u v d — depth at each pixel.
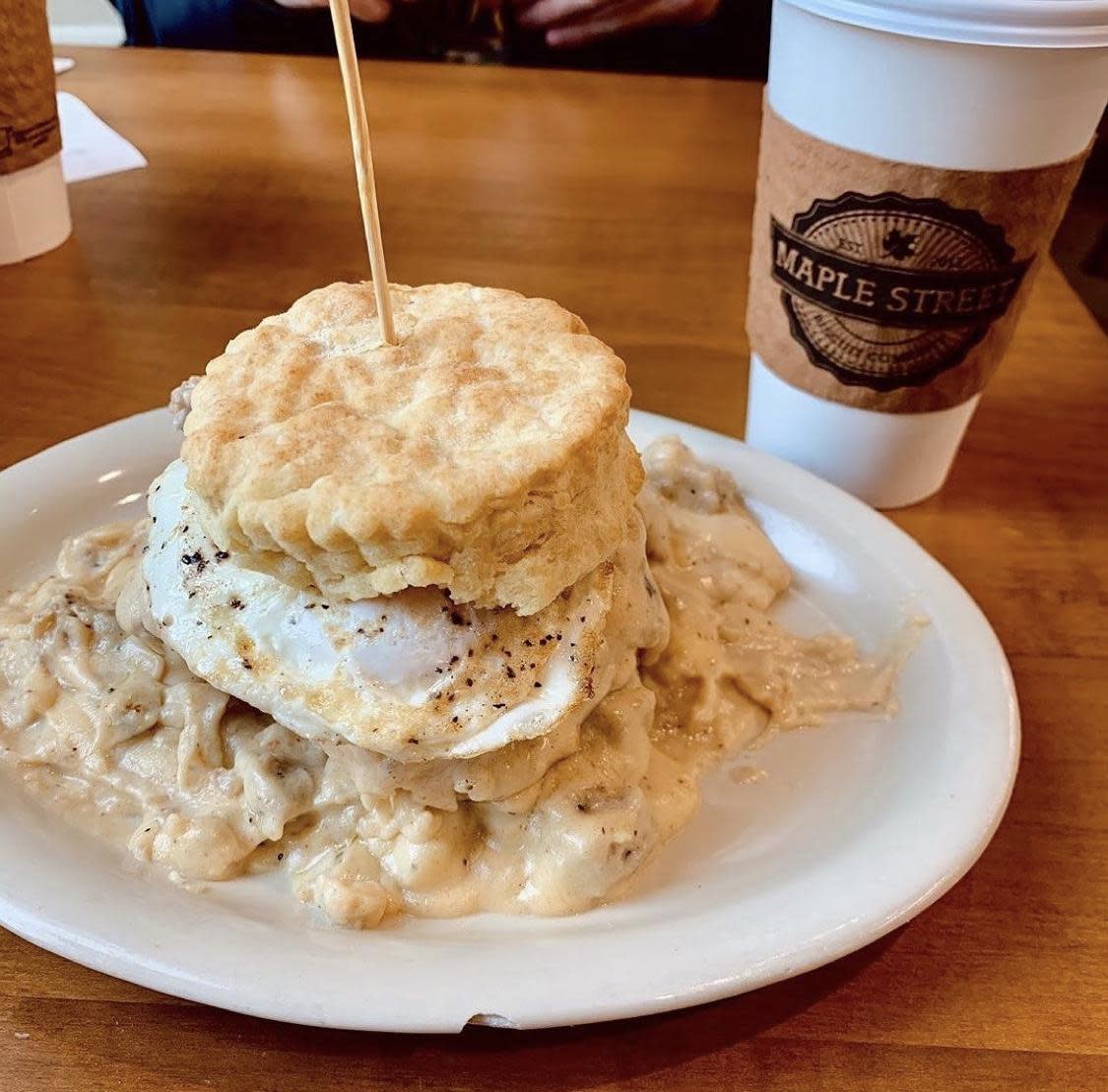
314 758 0.21
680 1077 0.17
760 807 0.22
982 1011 0.18
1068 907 0.20
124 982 0.18
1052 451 0.31
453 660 0.19
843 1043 0.18
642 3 0.57
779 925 0.17
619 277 0.38
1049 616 0.26
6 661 0.23
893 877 0.18
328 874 0.19
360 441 0.18
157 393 0.31
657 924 0.18
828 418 0.28
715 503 0.27
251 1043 0.17
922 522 0.29
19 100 0.34
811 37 0.23
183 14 0.58
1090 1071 0.18
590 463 0.18
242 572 0.20
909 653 0.24
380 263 0.19
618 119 0.48
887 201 0.24
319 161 0.44
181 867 0.19
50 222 0.37
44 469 0.26
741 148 0.46
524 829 0.20
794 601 0.26
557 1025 0.16
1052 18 0.21
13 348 0.33
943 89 0.22
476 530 0.17
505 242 0.39
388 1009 0.16
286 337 0.20
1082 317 0.37
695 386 0.33
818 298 0.26
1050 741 0.23
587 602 0.20
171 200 0.41
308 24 0.57
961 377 0.27
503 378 0.19
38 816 0.20
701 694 0.23
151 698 0.22
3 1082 0.17
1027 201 0.24
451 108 0.48
